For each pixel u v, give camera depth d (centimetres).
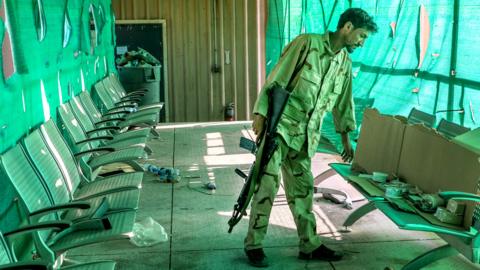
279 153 380
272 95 367
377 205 355
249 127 912
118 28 1026
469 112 388
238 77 1052
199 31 1034
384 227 470
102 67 822
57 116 518
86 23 693
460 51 397
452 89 409
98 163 506
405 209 340
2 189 353
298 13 827
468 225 312
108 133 663
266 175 381
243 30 1034
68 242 324
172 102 1054
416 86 466
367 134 454
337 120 425
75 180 443
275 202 536
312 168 657
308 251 406
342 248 430
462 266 397
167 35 1032
